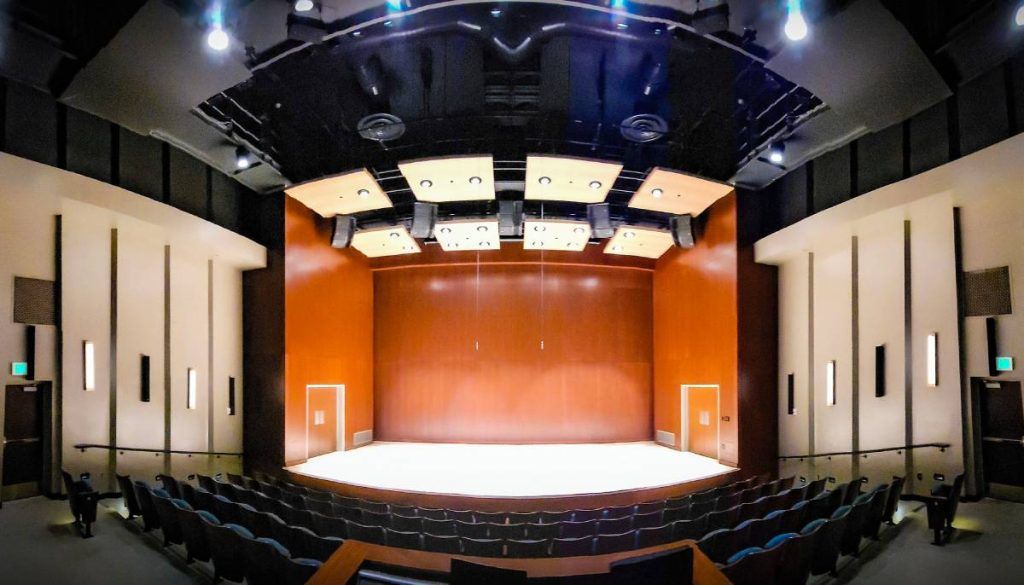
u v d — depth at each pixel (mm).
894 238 6867
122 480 5574
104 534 4957
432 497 6957
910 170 6500
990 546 4555
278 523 3992
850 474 7281
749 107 7312
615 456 9734
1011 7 4188
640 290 11586
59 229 6227
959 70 4820
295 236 9078
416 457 9656
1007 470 5770
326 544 3572
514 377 11344
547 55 6445
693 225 9602
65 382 6172
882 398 6910
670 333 10844
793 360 8438
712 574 2148
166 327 7547
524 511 6746
